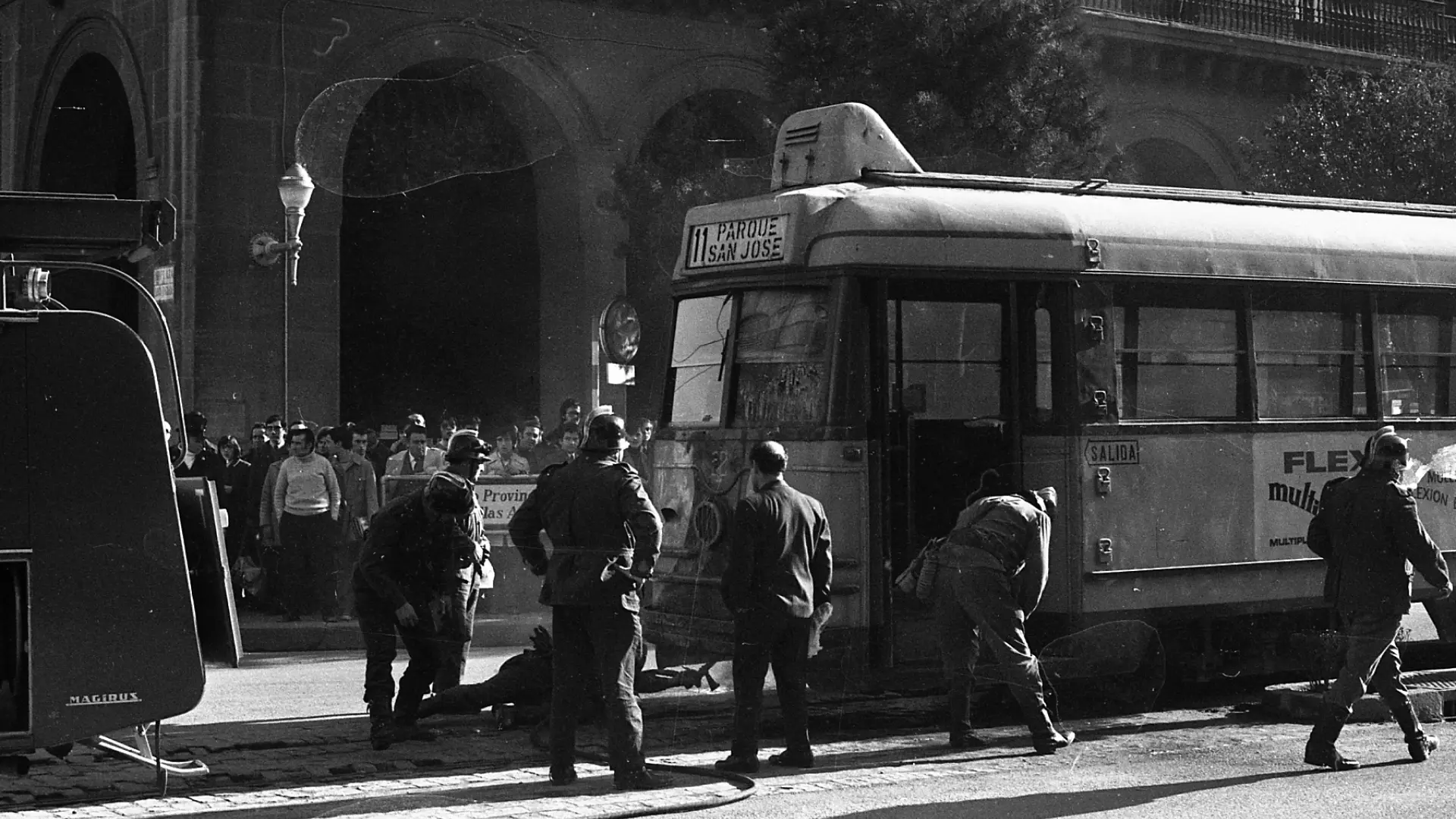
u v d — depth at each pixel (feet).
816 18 68.95
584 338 88.43
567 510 30.45
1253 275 42.96
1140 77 104.73
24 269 26.63
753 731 32.83
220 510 28.17
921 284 39.50
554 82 87.86
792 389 39.52
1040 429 40.22
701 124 95.04
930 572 35.86
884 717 40.42
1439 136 84.94
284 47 81.35
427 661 36.22
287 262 75.00
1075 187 42.70
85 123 91.45
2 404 26.09
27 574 26.07
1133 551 40.73
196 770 28.91
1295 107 92.89
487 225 92.07
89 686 26.27
